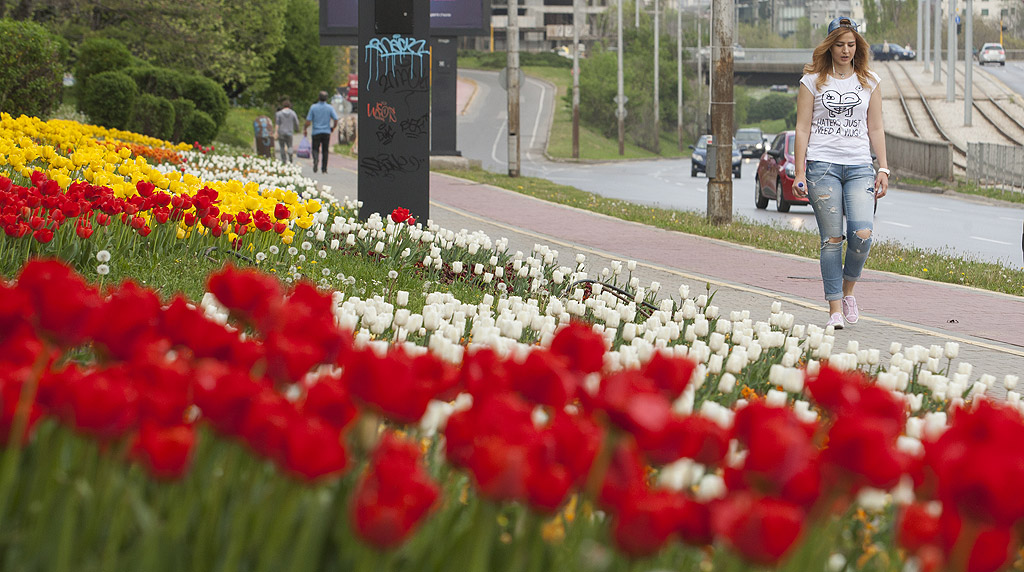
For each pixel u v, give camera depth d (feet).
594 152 404.98
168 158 94.89
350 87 464.24
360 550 9.32
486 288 44.09
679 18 503.20
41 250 33.76
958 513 8.59
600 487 9.34
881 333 46.52
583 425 9.43
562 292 43.19
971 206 149.79
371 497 8.02
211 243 41.63
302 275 40.55
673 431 9.18
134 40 209.36
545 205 110.73
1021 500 8.13
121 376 9.80
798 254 76.43
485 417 9.28
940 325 49.62
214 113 172.04
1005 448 9.95
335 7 147.13
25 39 120.78
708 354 25.49
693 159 233.35
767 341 27.78
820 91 45.16
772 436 8.77
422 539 10.26
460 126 451.94
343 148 258.98
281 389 11.36
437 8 181.16
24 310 9.98
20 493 10.33
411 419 9.67
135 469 10.87
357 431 10.35
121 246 37.47
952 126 334.85
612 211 104.27
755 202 146.51
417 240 49.03
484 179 149.18
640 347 22.75
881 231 106.42
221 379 9.23
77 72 164.96
